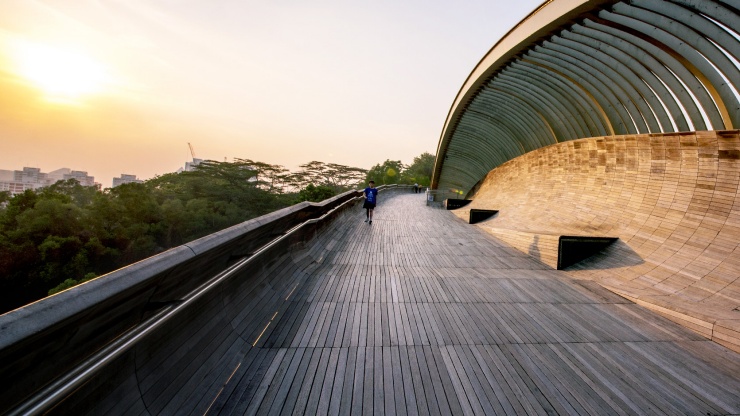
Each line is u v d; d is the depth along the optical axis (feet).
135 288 5.09
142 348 6.08
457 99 70.03
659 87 31.27
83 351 4.71
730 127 25.04
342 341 10.87
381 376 9.00
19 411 3.46
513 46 40.68
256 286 12.35
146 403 5.82
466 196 154.10
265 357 9.63
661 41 26.40
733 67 22.54
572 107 47.32
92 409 4.75
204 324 8.41
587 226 30.40
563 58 38.86
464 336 11.78
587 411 8.10
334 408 7.59
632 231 25.52
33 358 3.76
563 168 42.24
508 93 56.80
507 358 10.43
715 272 17.98
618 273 21.07
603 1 26.81
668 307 15.01
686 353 11.64
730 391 9.43
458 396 8.32
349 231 33.68
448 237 34.12
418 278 18.86
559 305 15.74
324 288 16.15
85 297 4.12
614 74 35.45
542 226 35.58
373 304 14.40
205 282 8.04
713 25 21.66
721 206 21.44
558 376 9.57
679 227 22.82
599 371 10.04
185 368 7.18
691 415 8.28
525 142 67.67
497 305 15.24
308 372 8.98
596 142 35.76
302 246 20.26
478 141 91.71
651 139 28.30
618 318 14.53
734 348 12.07
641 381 9.65
